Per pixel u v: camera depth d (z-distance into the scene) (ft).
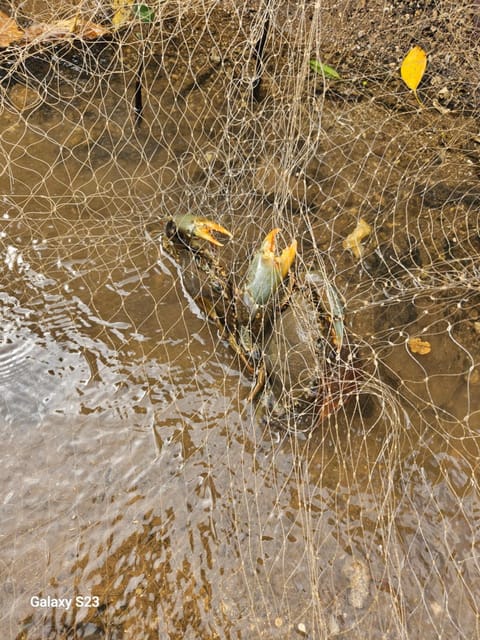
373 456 3.24
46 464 3.16
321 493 3.16
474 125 4.09
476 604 2.99
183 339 3.43
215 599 2.95
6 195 3.75
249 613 2.93
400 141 4.02
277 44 4.19
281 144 3.92
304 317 3.25
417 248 3.72
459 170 3.95
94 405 3.28
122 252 3.62
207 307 3.47
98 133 3.99
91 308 3.48
